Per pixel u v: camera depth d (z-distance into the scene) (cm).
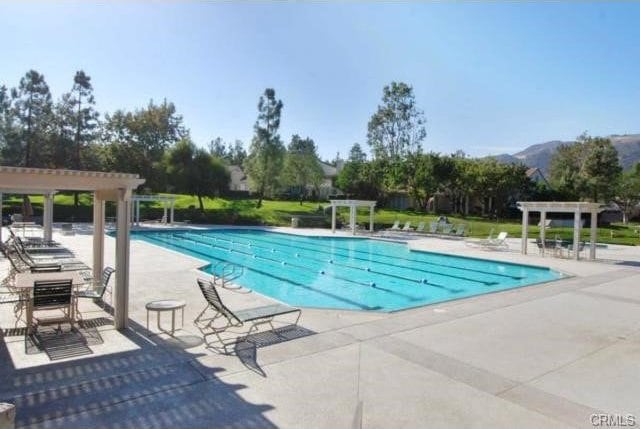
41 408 420
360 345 632
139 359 555
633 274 1397
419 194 4969
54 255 1434
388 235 2844
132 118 5069
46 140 4334
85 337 639
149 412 417
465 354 607
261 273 1592
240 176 7575
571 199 4741
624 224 4622
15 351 577
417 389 485
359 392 472
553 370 556
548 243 2002
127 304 688
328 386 486
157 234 2928
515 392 486
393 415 421
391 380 508
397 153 6088
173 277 1151
